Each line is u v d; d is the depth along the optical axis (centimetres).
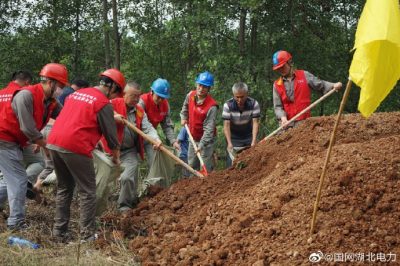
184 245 526
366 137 638
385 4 374
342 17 1237
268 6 1115
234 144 818
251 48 1177
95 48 1545
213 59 1092
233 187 632
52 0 1497
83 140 554
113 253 544
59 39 1484
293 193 521
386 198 471
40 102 578
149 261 512
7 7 1483
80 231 579
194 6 1155
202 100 804
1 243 550
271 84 1124
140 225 613
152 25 1423
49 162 679
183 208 631
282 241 465
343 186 500
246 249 475
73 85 784
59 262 509
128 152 694
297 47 1213
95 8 1510
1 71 1502
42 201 707
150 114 764
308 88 748
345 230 447
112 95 580
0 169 596
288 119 760
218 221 551
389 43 382
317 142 629
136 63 1528
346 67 1246
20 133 594
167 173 734
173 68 1512
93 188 579
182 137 862
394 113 722
